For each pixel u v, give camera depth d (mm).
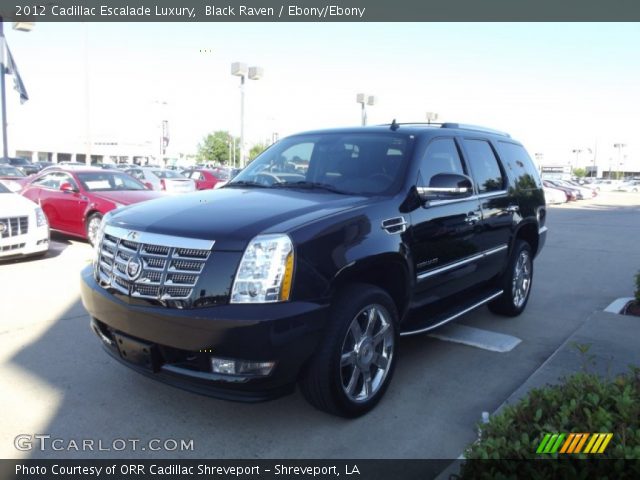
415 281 4008
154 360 3256
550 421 2438
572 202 37594
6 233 8203
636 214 25062
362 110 20859
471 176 4945
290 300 3088
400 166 4172
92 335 5168
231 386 3070
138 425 3523
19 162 37594
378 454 3240
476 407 3842
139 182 11453
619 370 4164
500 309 5957
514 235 5648
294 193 4070
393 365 3824
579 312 6445
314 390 3352
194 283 3092
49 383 4098
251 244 3092
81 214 10102
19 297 6516
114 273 3455
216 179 22656
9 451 3201
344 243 3371
